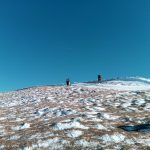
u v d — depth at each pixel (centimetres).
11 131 2588
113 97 4941
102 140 2116
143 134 2297
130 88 6631
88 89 6353
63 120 2847
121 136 2205
